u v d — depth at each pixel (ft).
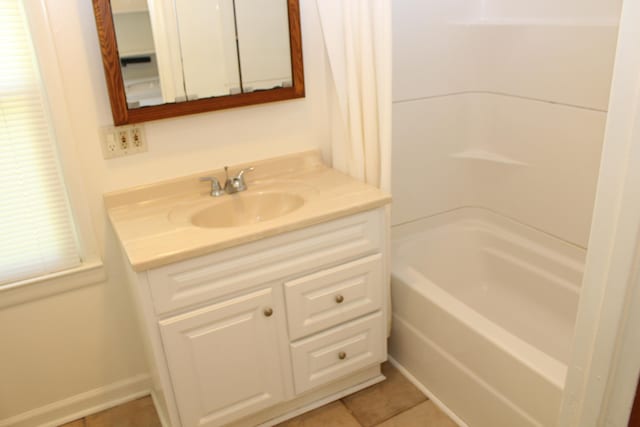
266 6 6.24
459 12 7.56
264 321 5.83
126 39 5.65
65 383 6.75
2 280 6.01
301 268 5.85
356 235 6.09
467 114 8.18
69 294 6.38
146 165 6.31
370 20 6.12
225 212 6.39
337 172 7.06
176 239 5.32
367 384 7.17
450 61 7.73
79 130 5.85
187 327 5.38
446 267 8.45
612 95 1.93
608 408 2.26
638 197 1.89
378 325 6.73
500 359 5.63
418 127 7.82
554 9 6.79
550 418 5.19
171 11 5.78
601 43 6.19
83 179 6.03
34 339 6.37
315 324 6.19
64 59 5.57
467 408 6.36
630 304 2.03
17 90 5.52
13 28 5.33
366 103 6.48
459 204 8.66
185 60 6.00
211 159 6.65
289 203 6.42
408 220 8.27
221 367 5.75
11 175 5.74
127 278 6.40
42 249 6.12
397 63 7.30
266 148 6.95
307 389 6.49
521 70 7.28
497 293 8.25
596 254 2.14
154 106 6.00
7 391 6.41
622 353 2.12
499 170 8.02
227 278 5.47
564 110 6.85
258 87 6.51
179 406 5.67
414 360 7.18
